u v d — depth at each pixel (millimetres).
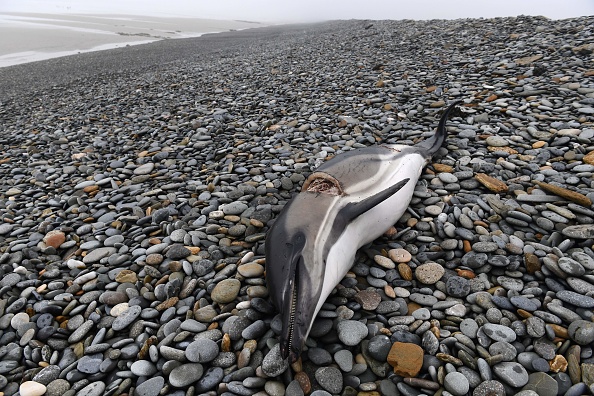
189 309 3658
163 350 3199
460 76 8953
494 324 3234
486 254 3939
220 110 8766
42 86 14492
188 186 5668
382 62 11164
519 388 2807
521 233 4223
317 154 6277
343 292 3688
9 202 5805
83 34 29578
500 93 7461
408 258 4039
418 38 13664
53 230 4898
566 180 4848
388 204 4328
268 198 5219
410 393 2859
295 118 7867
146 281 3998
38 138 8547
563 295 3375
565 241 3904
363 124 7145
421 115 7320
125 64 17375
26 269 4250
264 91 10094
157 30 33250
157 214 4992
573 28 10711
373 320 3482
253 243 4480
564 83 7488
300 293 3225
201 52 19469
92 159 7133
